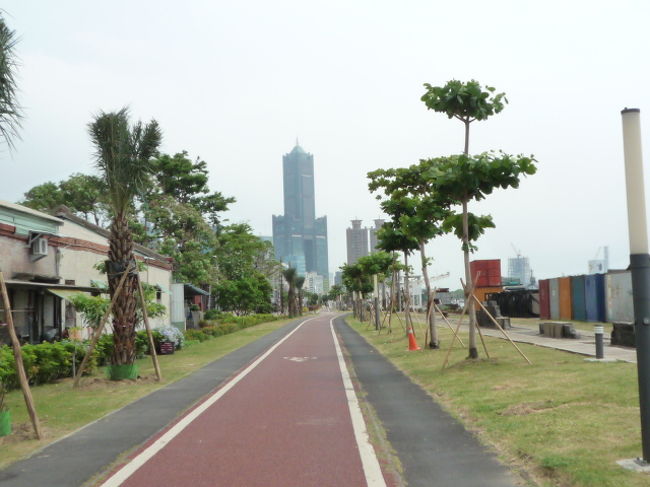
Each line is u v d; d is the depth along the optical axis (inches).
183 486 228.4
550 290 1547.7
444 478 229.8
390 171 812.6
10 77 338.0
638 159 235.9
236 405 413.1
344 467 249.0
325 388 488.4
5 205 740.7
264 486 226.2
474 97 551.5
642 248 233.8
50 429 342.3
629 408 321.4
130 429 337.7
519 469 237.8
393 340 1042.7
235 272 2389.3
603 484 205.3
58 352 574.9
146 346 848.3
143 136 572.4
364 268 1868.8
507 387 425.4
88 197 1915.6
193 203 2139.5
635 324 232.7
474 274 2054.6
